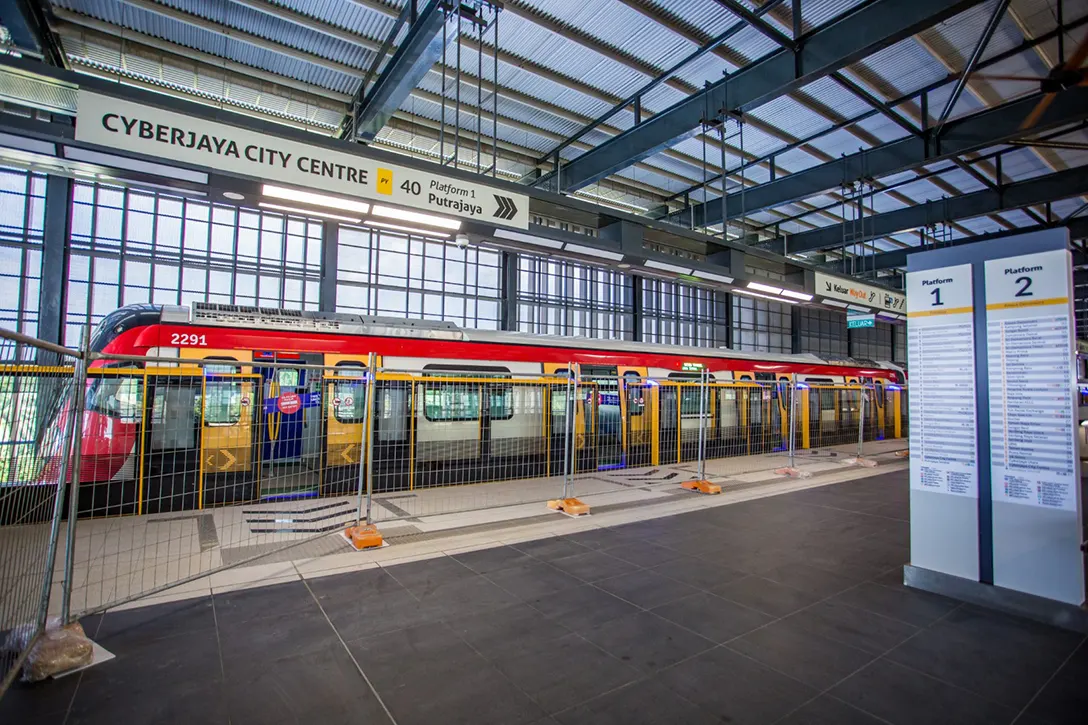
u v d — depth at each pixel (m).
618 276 21.17
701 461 8.55
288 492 7.32
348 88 9.41
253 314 7.61
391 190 6.00
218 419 6.98
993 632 3.50
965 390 4.14
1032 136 9.99
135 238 13.10
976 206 13.45
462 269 17.62
